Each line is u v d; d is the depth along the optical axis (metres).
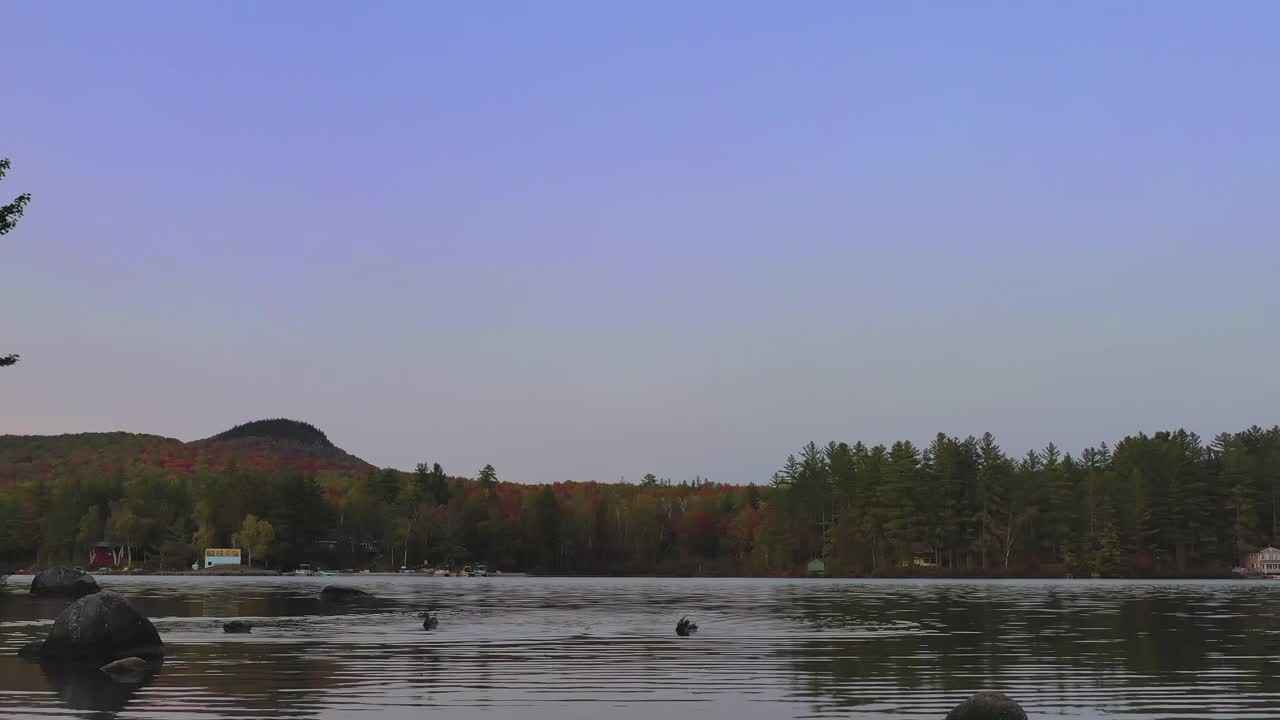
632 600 76.06
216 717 21.84
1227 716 22.06
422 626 46.00
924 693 25.33
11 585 109.56
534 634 41.78
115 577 158.25
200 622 48.00
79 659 31.53
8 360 42.56
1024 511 174.00
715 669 29.72
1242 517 171.50
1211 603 70.12
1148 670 29.34
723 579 167.38
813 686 26.44
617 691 25.59
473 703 23.69
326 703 23.67
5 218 39.88
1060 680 27.34
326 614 54.62
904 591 99.19
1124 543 170.38
